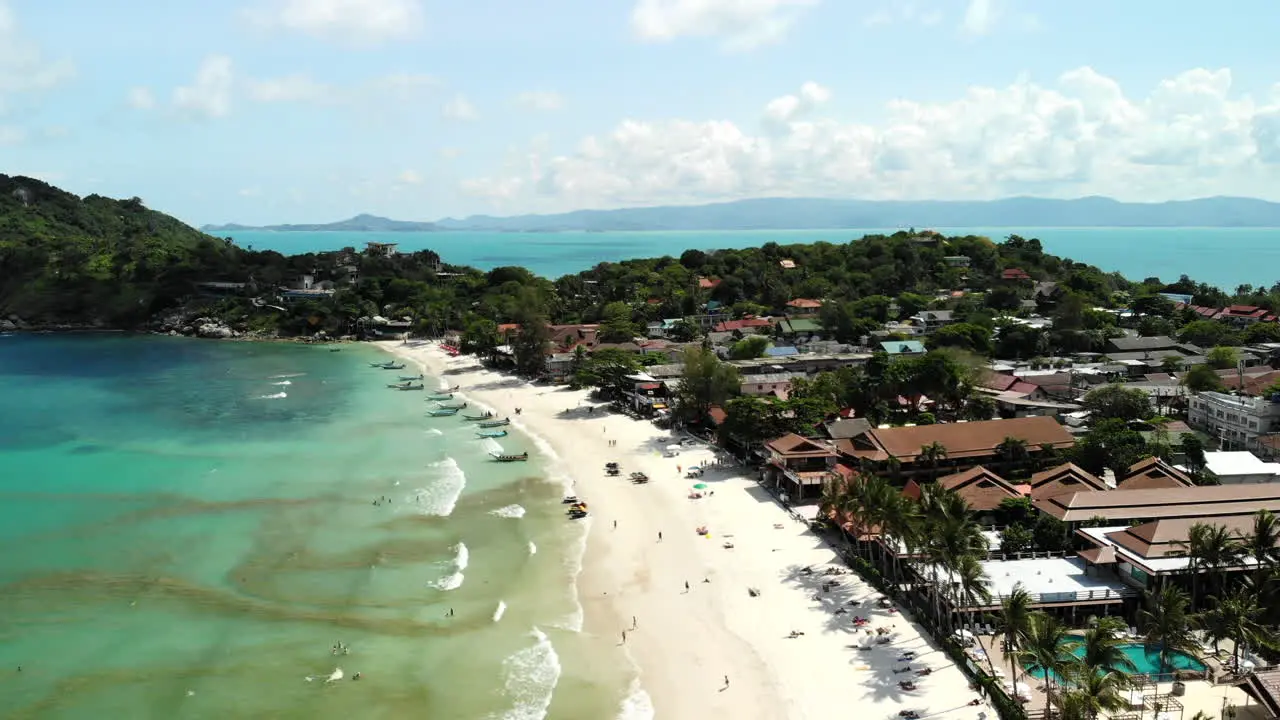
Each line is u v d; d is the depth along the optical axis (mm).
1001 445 105438
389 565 85000
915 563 75062
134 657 66625
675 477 112500
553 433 140500
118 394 178000
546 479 114000
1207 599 68500
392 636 70312
